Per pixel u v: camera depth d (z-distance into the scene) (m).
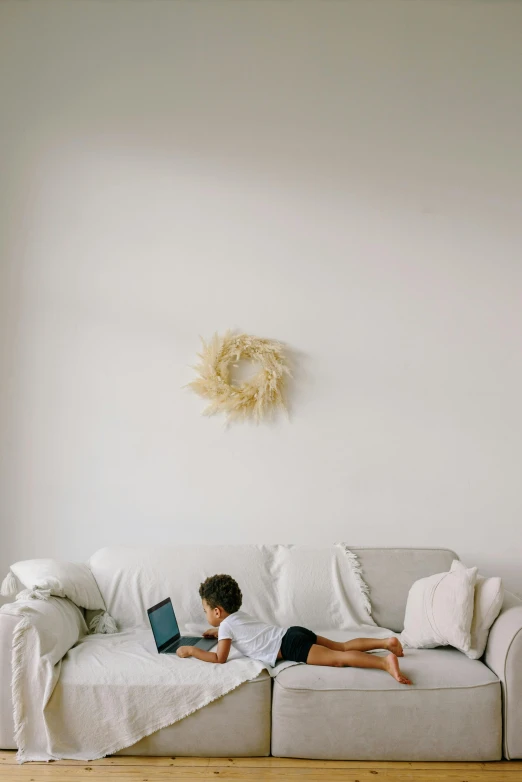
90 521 3.72
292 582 3.29
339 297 3.80
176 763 2.58
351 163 3.86
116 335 3.79
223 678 2.64
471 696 2.62
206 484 3.73
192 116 3.88
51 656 2.62
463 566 3.15
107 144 3.87
